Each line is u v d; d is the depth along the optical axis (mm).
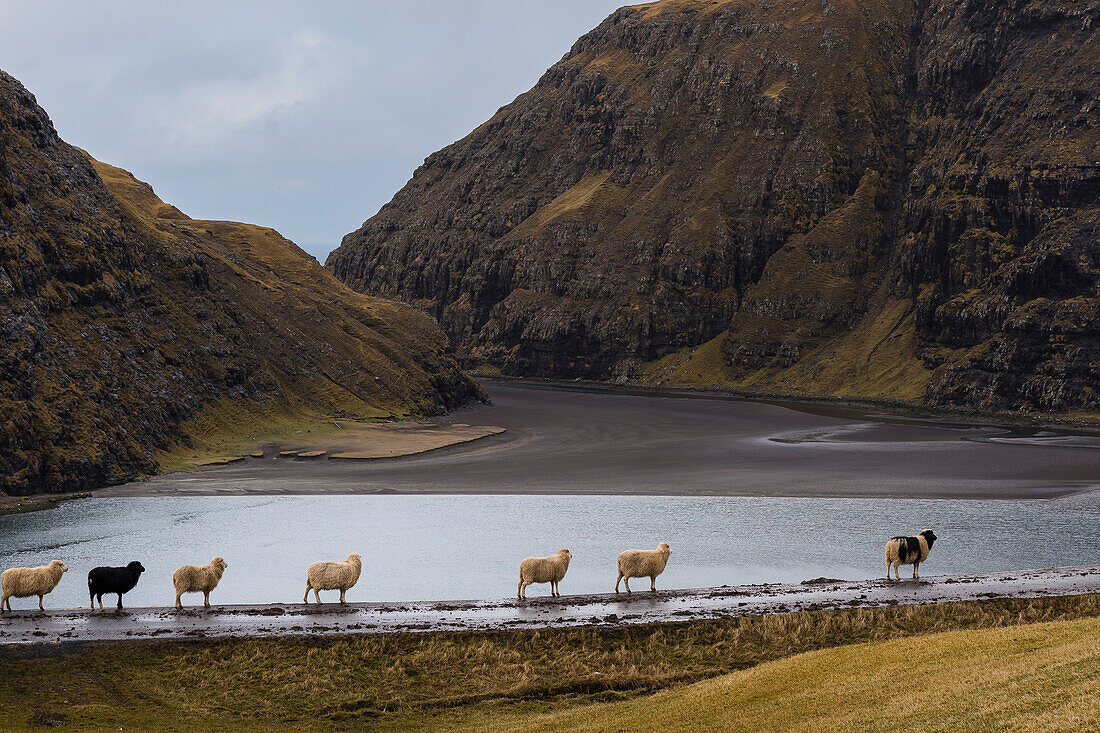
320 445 137000
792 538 75750
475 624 43094
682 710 30312
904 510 88438
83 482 102438
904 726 24203
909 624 43781
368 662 39594
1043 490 98312
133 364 128750
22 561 69812
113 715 33531
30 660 38094
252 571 67062
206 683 37344
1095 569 53375
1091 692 23078
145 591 61062
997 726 22484
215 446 129625
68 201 140750
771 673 32812
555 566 47656
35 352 108938
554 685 37156
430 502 96250
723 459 125562
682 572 64375
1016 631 32875
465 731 31641
